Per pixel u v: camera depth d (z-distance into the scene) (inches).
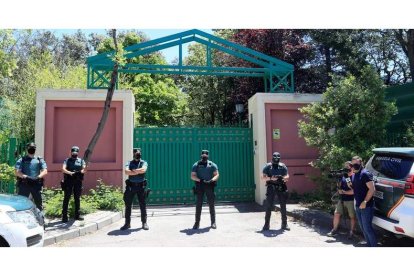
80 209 367.6
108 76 616.7
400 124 475.8
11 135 534.3
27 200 231.9
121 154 441.7
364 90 392.2
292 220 365.7
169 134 476.1
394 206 235.6
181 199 469.7
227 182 482.6
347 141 380.5
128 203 331.0
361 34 717.3
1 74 402.6
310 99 479.8
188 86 981.2
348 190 288.8
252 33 666.8
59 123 438.0
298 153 477.1
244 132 494.6
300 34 713.0
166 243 278.7
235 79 755.4
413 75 603.5
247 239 290.7
